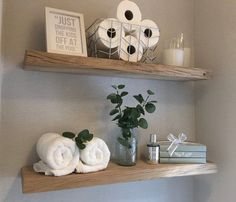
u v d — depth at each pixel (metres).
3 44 0.78
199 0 1.07
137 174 0.77
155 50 1.00
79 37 0.78
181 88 1.07
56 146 0.68
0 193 0.76
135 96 0.88
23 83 0.80
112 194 0.92
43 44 0.82
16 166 0.78
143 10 1.00
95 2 0.91
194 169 0.87
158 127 1.01
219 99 0.97
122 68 0.77
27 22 0.81
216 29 0.99
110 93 0.93
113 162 0.87
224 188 0.94
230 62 0.93
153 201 0.99
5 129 0.77
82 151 0.72
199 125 1.06
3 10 0.78
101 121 0.91
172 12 1.06
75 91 0.87
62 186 0.67
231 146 0.91
